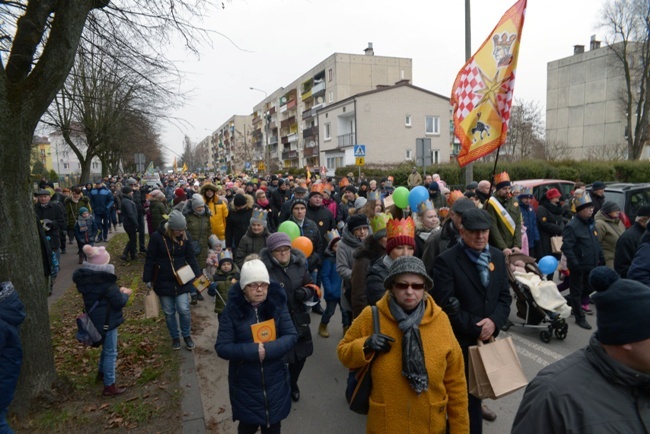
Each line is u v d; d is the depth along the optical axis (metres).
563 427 1.54
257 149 85.00
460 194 6.79
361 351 2.44
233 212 8.24
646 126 30.62
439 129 41.12
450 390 2.53
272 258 4.12
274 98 77.19
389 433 2.43
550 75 48.31
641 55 30.27
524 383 2.92
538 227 7.94
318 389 4.69
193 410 4.21
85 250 4.27
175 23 6.02
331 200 11.46
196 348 5.78
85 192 16.92
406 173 24.47
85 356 5.38
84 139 23.80
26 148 4.05
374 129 39.16
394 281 2.48
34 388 4.11
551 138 48.12
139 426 3.93
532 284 5.81
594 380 1.56
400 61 54.09
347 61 51.88
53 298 8.16
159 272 5.54
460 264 3.19
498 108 5.58
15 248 4.00
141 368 5.11
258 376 3.05
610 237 6.63
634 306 1.47
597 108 43.81
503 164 23.25
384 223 3.95
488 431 3.81
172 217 5.45
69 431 3.84
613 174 23.56
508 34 5.48
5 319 3.00
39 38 4.32
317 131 50.69
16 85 3.97
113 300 4.31
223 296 6.19
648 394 1.52
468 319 3.11
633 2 29.20
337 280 6.06
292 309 4.12
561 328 5.71
